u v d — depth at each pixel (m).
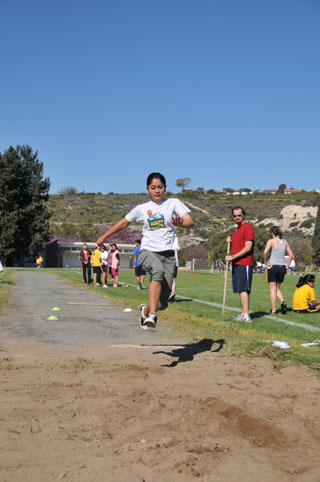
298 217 106.06
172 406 3.53
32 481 2.32
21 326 8.12
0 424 3.10
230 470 2.42
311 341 6.64
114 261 19.53
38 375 4.52
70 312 10.35
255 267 53.59
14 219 58.00
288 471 2.45
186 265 61.66
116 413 3.36
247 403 3.60
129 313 10.41
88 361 5.23
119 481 2.33
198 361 5.31
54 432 2.99
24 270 41.31
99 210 130.25
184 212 5.15
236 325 8.29
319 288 21.59
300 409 3.45
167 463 2.51
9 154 59.06
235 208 9.04
